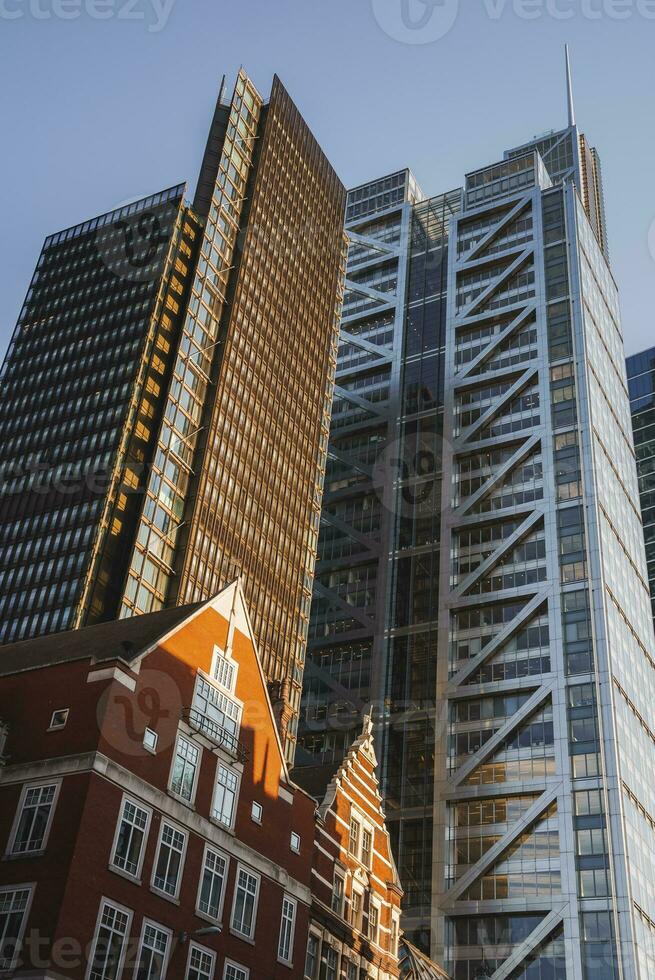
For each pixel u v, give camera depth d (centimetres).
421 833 12731
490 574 14375
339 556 16688
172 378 13388
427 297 18888
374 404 18000
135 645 4728
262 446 14462
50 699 4381
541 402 15575
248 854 4784
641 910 11294
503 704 13200
